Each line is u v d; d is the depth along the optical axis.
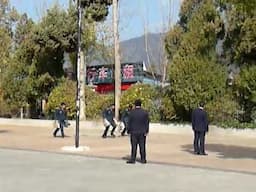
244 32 30.59
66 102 38.62
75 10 39.59
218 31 32.56
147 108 34.56
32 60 42.12
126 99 34.91
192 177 13.91
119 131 30.95
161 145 24.27
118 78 33.41
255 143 25.77
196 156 19.41
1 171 14.84
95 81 52.97
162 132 33.06
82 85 38.34
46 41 39.88
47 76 41.84
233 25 32.25
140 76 51.62
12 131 34.16
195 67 31.69
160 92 35.22
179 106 32.97
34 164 16.53
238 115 31.27
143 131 16.88
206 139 28.28
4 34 50.72
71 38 39.59
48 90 42.69
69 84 40.19
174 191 11.67
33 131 34.16
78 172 14.70
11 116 45.66
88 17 38.56
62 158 18.38
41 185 12.38
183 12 36.38
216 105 31.27
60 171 14.90
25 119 42.09
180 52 32.81
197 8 35.56
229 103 31.19
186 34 33.12
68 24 39.59
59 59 42.44
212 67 31.88
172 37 36.62
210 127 31.09
